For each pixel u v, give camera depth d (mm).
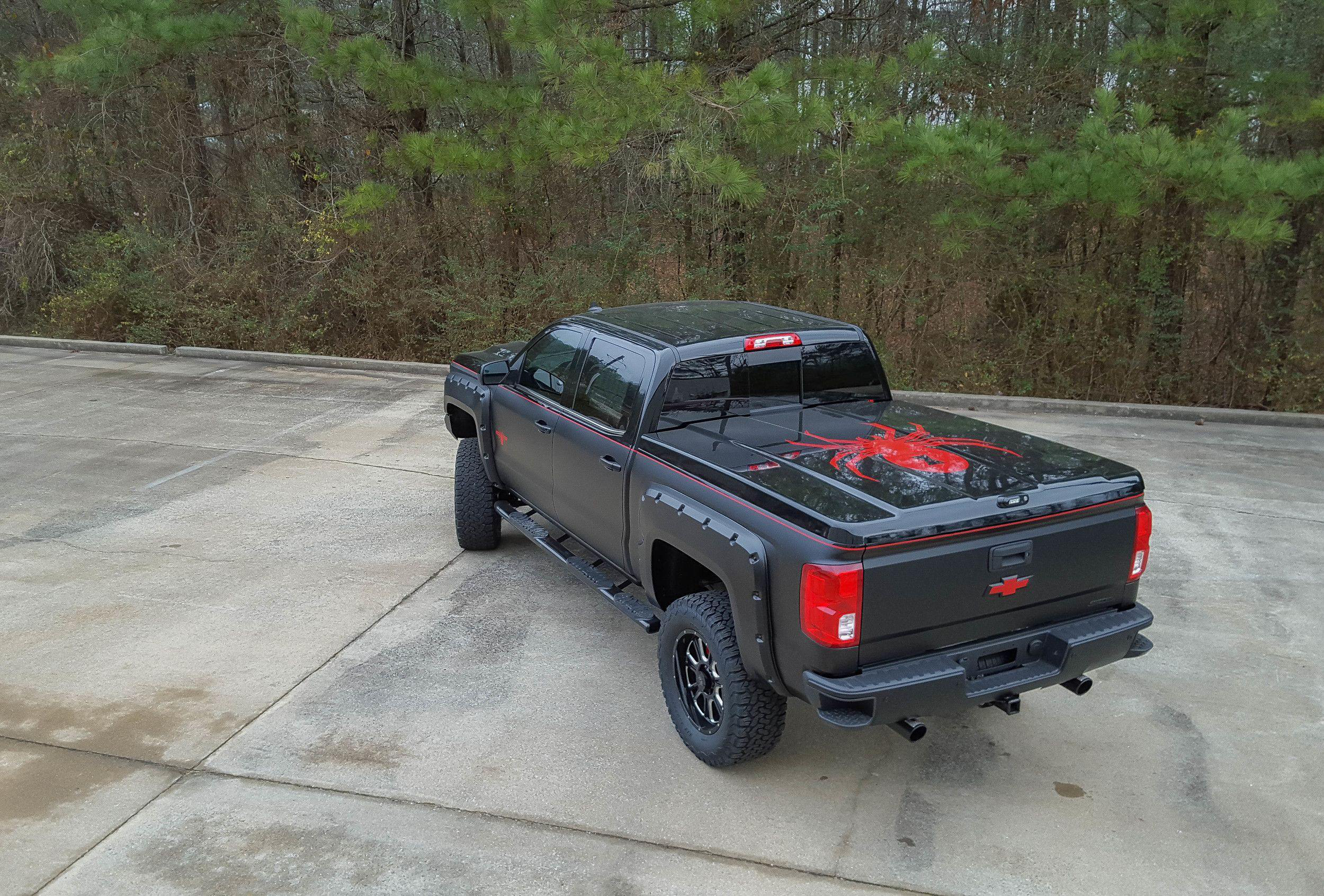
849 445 4078
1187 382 11836
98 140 16375
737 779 3945
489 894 3266
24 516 7207
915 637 3314
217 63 15352
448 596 5801
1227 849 3500
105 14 12875
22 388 11852
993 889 3287
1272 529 6871
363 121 15016
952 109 12664
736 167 10148
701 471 3869
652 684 4746
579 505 4992
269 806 3756
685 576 4422
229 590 5867
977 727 4355
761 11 12539
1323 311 11008
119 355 14266
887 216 12141
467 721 4387
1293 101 10531
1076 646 3488
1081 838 3559
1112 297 11438
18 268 15938
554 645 5156
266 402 11195
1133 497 3670
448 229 14094
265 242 14703
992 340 12188
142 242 14883
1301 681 4750
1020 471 3713
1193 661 4953
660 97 10344
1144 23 12000
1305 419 10242
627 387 4531
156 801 3787
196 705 4520
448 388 6754
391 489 7918
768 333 4633
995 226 10602
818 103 10320
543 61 10977
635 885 3305
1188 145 9547
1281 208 9180
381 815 3699
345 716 4426
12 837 3566
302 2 12805
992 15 13156
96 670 4844
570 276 13430
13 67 16859
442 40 16766
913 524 3205
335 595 5805
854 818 3682
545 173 13180
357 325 14531
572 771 3992
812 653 3246
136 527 6969
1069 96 12289
